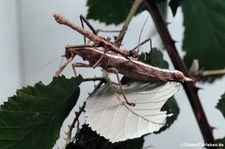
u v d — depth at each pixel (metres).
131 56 0.47
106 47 0.47
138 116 0.41
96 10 0.57
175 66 0.53
